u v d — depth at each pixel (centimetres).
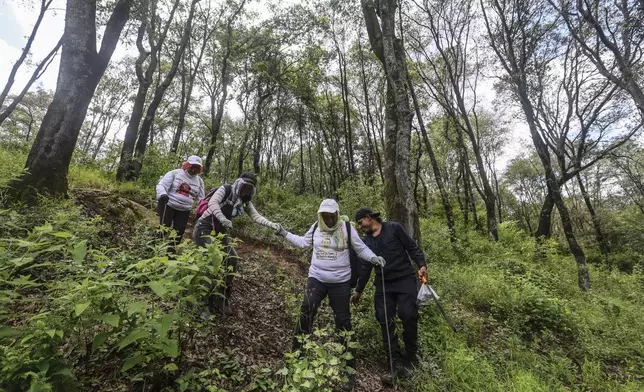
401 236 390
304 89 1962
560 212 1009
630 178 2175
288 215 862
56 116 503
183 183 452
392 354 363
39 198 446
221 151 1814
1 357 161
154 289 185
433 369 340
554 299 595
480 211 1889
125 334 200
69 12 527
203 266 231
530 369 386
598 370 425
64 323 182
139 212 600
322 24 1623
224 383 252
